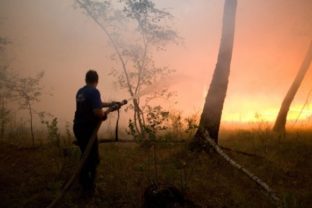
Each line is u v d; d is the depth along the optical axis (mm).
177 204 5398
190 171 7004
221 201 5805
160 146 8602
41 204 5461
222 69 8242
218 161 7555
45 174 6648
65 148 7680
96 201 5598
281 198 5777
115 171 6961
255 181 6293
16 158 7668
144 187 6137
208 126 8219
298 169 7508
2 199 5547
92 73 5707
